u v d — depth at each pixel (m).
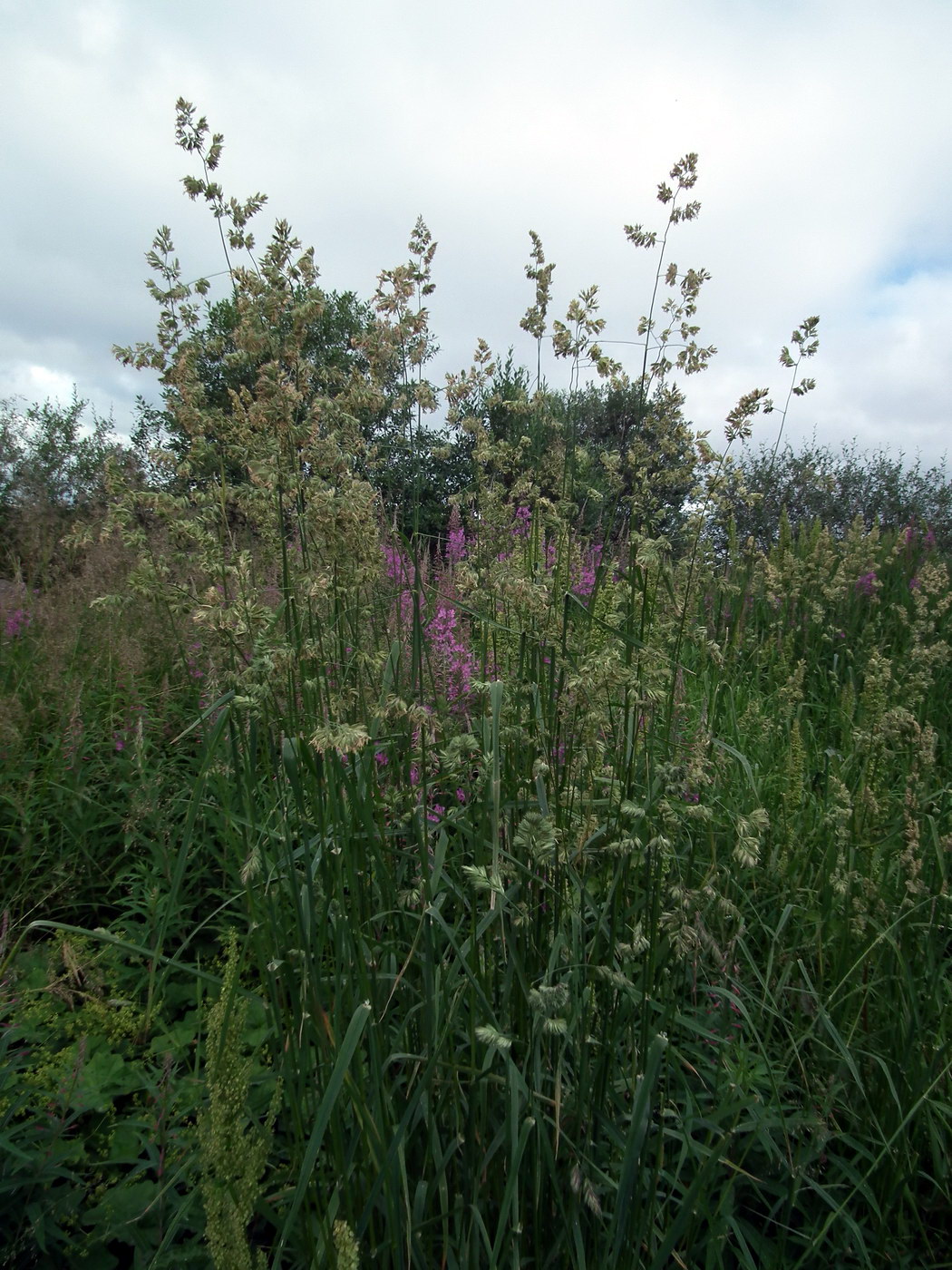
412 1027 1.93
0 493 7.98
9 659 4.04
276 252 2.19
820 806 3.08
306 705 2.07
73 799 3.04
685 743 2.81
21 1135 2.04
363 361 3.03
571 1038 1.81
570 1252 1.66
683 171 2.86
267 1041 2.32
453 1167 1.76
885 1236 1.90
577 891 1.96
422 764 1.81
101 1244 1.91
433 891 1.80
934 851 2.57
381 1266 1.66
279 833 2.09
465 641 3.31
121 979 2.51
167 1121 2.12
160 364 2.56
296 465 2.31
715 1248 1.74
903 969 2.17
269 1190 1.99
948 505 11.26
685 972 2.37
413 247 2.70
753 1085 2.15
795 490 9.91
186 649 3.76
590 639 2.40
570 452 2.98
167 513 2.41
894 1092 2.01
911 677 3.87
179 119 2.24
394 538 3.00
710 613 5.27
